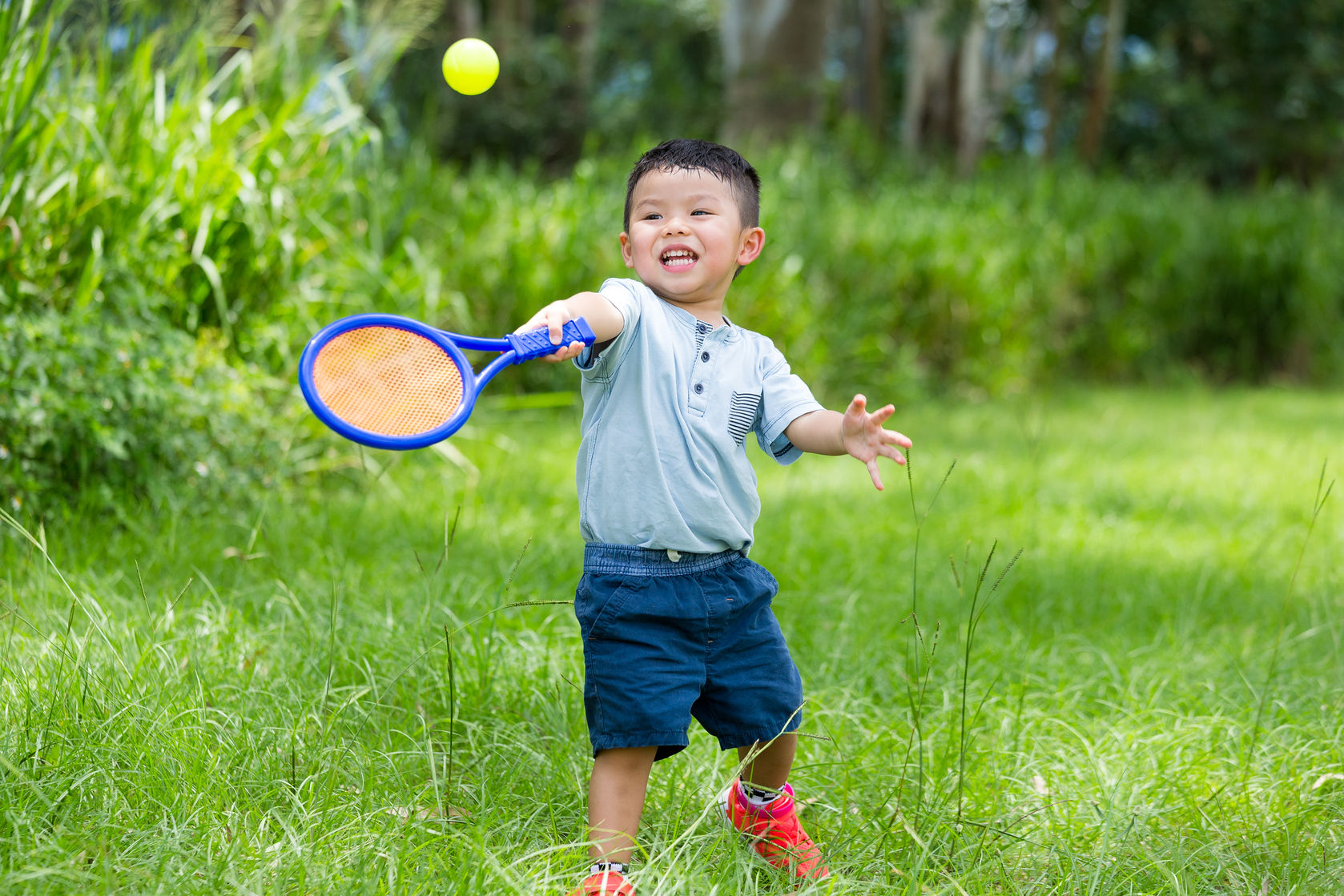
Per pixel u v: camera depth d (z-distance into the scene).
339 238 5.82
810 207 10.47
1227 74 21.53
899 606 4.03
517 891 2.04
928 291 10.64
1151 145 22.80
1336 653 3.60
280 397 5.32
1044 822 2.54
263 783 2.39
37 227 4.55
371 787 2.43
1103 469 6.94
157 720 2.48
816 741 2.86
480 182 9.04
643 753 2.29
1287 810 2.62
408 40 6.10
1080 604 4.19
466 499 5.30
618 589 2.28
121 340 4.40
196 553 3.98
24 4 4.38
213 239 5.23
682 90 17.03
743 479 2.39
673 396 2.32
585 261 8.44
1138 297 12.54
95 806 2.25
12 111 4.41
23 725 2.46
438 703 2.92
